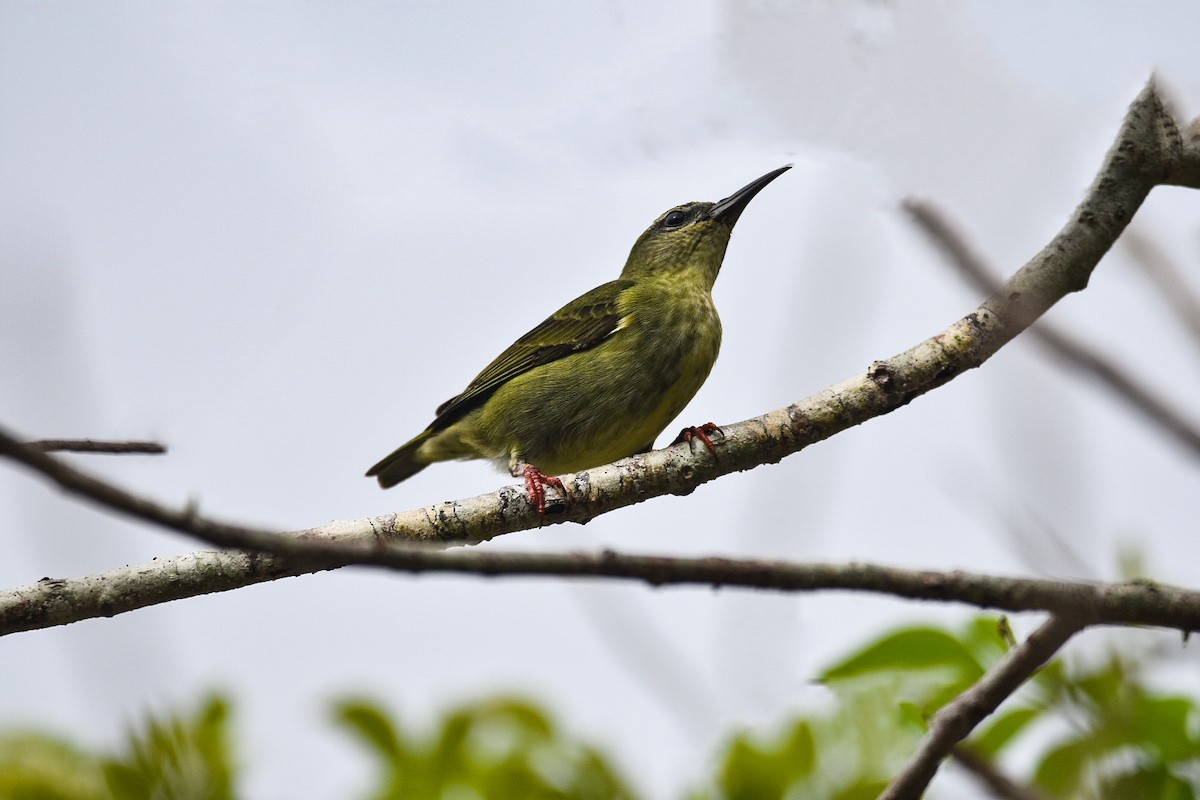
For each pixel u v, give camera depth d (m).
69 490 5.16
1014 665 7.50
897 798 7.66
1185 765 8.08
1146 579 6.85
